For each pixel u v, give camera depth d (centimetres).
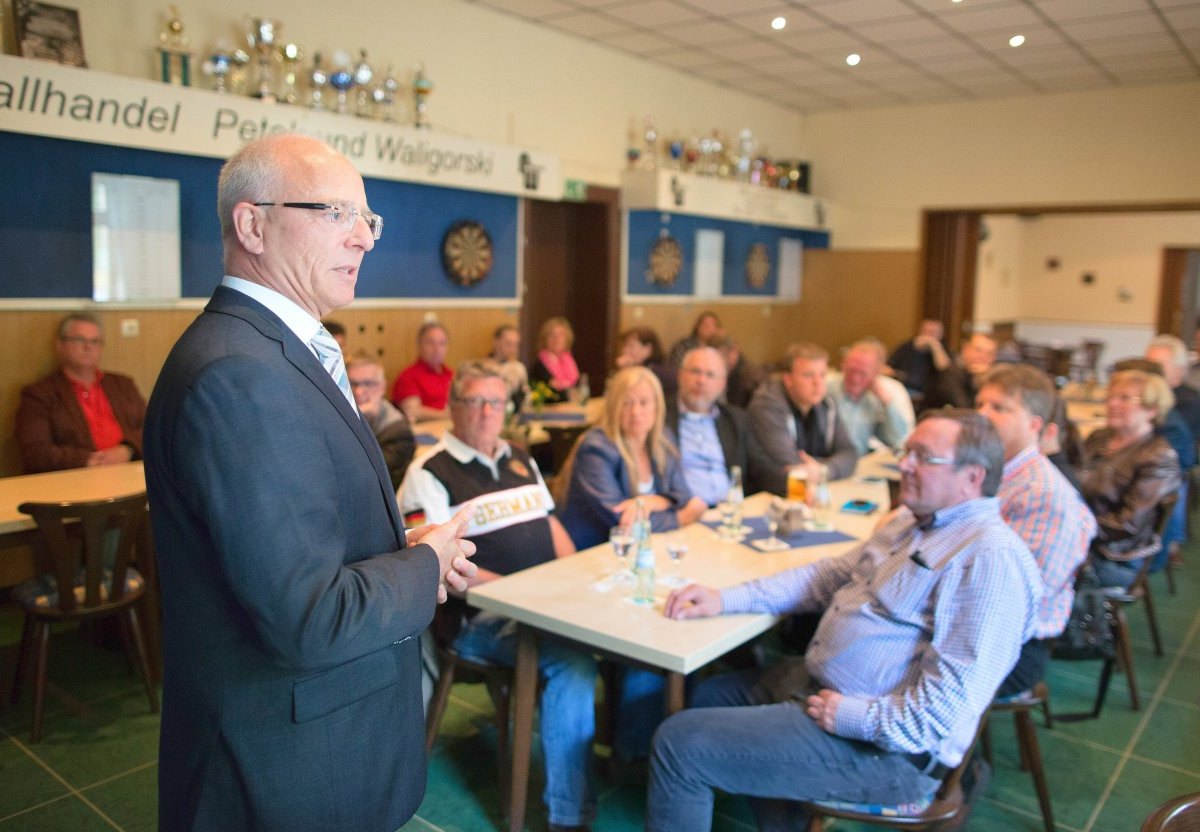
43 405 393
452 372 576
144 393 452
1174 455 325
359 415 126
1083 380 848
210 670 114
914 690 183
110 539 326
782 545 272
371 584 113
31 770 268
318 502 110
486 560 260
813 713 193
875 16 591
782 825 208
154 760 275
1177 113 763
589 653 212
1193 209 766
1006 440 240
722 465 345
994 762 282
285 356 113
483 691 324
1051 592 227
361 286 549
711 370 336
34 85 375
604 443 300
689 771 193
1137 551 322
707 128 810
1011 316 1323
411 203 571
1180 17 577
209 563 112
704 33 646
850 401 443
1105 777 274
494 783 262
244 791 115
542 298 715
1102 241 1266
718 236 841
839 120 930
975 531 190
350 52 529
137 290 441
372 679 123
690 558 259
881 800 186
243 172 114
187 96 428
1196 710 321
